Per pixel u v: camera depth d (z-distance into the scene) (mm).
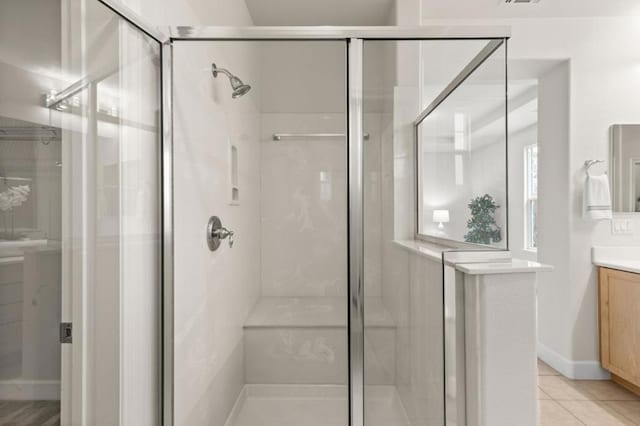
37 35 914
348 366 1551
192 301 1508
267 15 2777
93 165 1083
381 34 1505
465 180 1503
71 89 1006
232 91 1582
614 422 2293
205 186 1560
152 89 1352
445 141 1511
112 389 1163
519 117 4500
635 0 2686
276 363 1637
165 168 1397
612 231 2893
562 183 2996
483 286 1284
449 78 1503
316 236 1672
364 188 1532
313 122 1626
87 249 1065
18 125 873
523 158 4875
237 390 1626
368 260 1533
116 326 1181
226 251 1605
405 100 1517
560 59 2930
